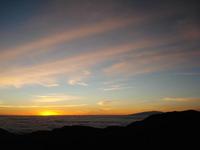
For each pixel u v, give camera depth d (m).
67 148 26.06
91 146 25.75
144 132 27.39
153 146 22.53
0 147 28.05
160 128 27.67
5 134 35.97
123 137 27.08
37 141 29.64
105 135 29.19
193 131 24.73
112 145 25.03
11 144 29.33
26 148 27.25
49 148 26.67
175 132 25.28
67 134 31.70
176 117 30.56
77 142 27.83
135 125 31.83
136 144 24.02
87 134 30.70
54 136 31.38
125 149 23.12
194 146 20.92
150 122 31.28
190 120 28.53
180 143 22.12
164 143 22.80
